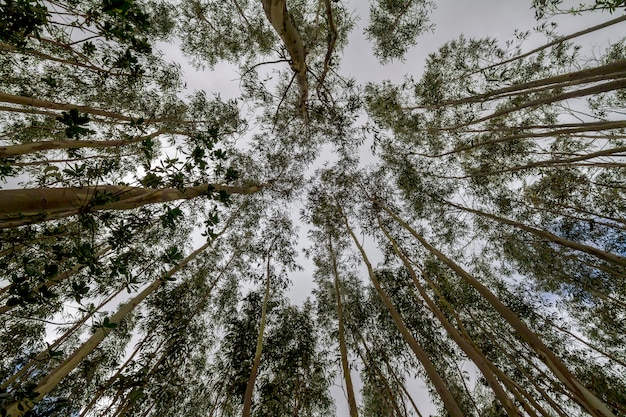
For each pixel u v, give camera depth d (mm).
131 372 5730
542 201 7129
